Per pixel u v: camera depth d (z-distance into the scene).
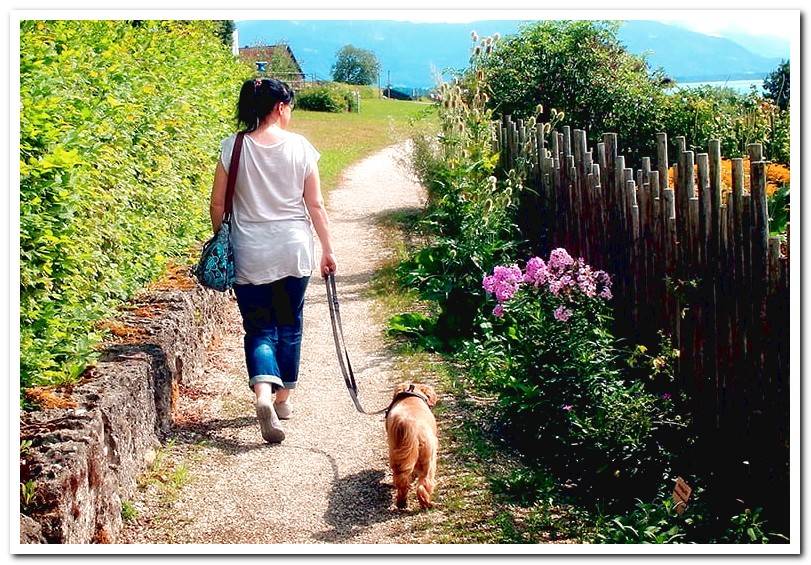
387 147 28.91
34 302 4.64
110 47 7.49
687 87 12.74
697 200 5.80
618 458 5.63
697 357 5.83
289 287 5.96
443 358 7.69
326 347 8.06
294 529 4.79
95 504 4.21
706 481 5.44
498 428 6.25
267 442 5.85
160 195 7.60
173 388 5.98
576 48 12.98
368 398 6.75
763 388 5.19
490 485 5.35
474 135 9.53
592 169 7.40
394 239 13.19
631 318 6.76
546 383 6.04
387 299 9.55
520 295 6.45
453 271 8.46
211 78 11.85
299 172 5.96
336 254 12.45
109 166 6.17
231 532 4.74
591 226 7.49
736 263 5.39
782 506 4.95
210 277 5.82
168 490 5.09
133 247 6.80
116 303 6.19
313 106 45.19
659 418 5.85
